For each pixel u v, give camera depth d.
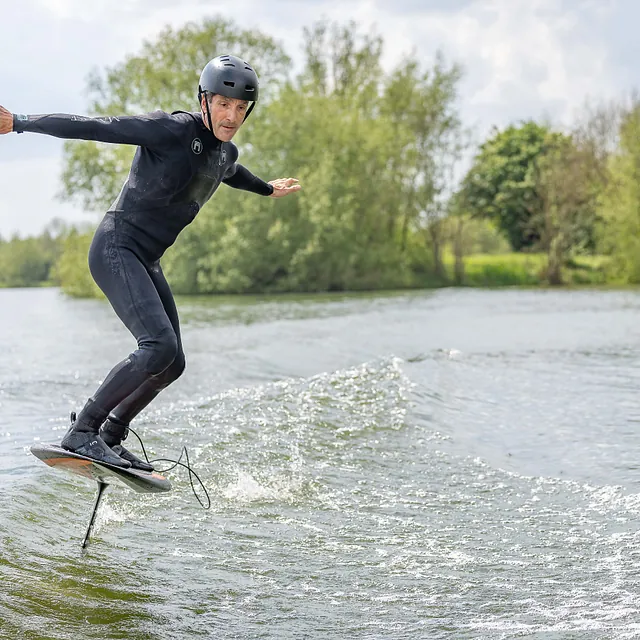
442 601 4.25
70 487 6.04
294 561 4.82
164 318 4.75
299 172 45.50
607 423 8.30
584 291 44.66
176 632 3.87
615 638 3.77
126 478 4.54
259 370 12.29
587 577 4.54
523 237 73.56
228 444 7.38
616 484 6.29
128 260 4.81
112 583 4.41
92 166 44.59
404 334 18.06
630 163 54.81
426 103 54.62
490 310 27.39
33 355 14.91
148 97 45.78
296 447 7.36
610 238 55.38
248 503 5.92
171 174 4.77
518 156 73.31
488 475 6.62
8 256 84.81
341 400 9.22
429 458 7.11
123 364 4.68
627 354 13.81
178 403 9.16
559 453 7.26
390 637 3.83
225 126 4.82
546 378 11.03
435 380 10.59
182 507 5.80
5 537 4.89
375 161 51.94
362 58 54.12
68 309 33.59
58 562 4.65
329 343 16.06
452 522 5.53
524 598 4.26
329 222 45.91
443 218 56.44
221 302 34.81
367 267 48.84
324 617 4.06
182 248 43.84
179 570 4.66
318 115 48.69
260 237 44.47
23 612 3.94
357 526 5.45
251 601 4.25
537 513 5.69
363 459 7.06
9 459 6.75
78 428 4.68
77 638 3.73
